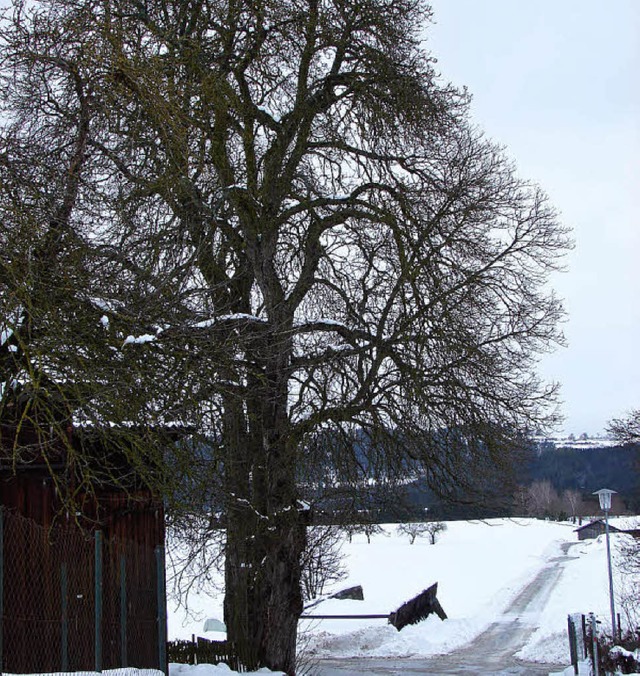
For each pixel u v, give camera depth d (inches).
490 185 685.3
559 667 970.1
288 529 649.0
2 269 324.8
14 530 414.9
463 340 630.5
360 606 1343.5
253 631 649.0
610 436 1202.0
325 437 667.4
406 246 658.8
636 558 1225.4
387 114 668.7
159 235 521.7
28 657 411.2
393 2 685.9
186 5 593.0
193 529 616.4
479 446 657.6
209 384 438.6
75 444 434.9
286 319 626.2
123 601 464.1
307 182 687.7
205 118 557.3
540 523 4510.3
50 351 336.5
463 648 1162.0
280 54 677.3
